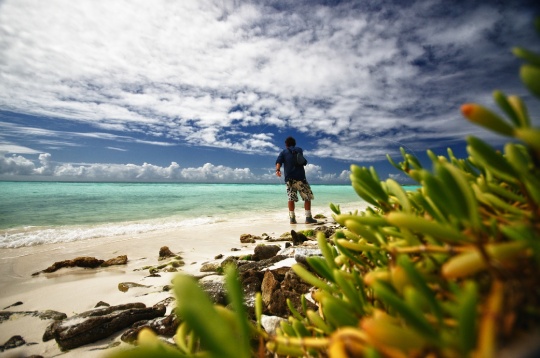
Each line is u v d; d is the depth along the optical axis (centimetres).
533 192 50
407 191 80
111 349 216
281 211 1539
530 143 38
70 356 213
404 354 40
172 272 425
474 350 33
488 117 40
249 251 570
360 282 70
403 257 46
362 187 72
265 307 234
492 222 51
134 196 2834
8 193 3078
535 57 39
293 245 530
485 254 42
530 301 37
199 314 34
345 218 68
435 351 36
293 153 911
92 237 779
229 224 981
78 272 460
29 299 334
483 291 48
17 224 1080
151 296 326
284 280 258
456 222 53
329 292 69
